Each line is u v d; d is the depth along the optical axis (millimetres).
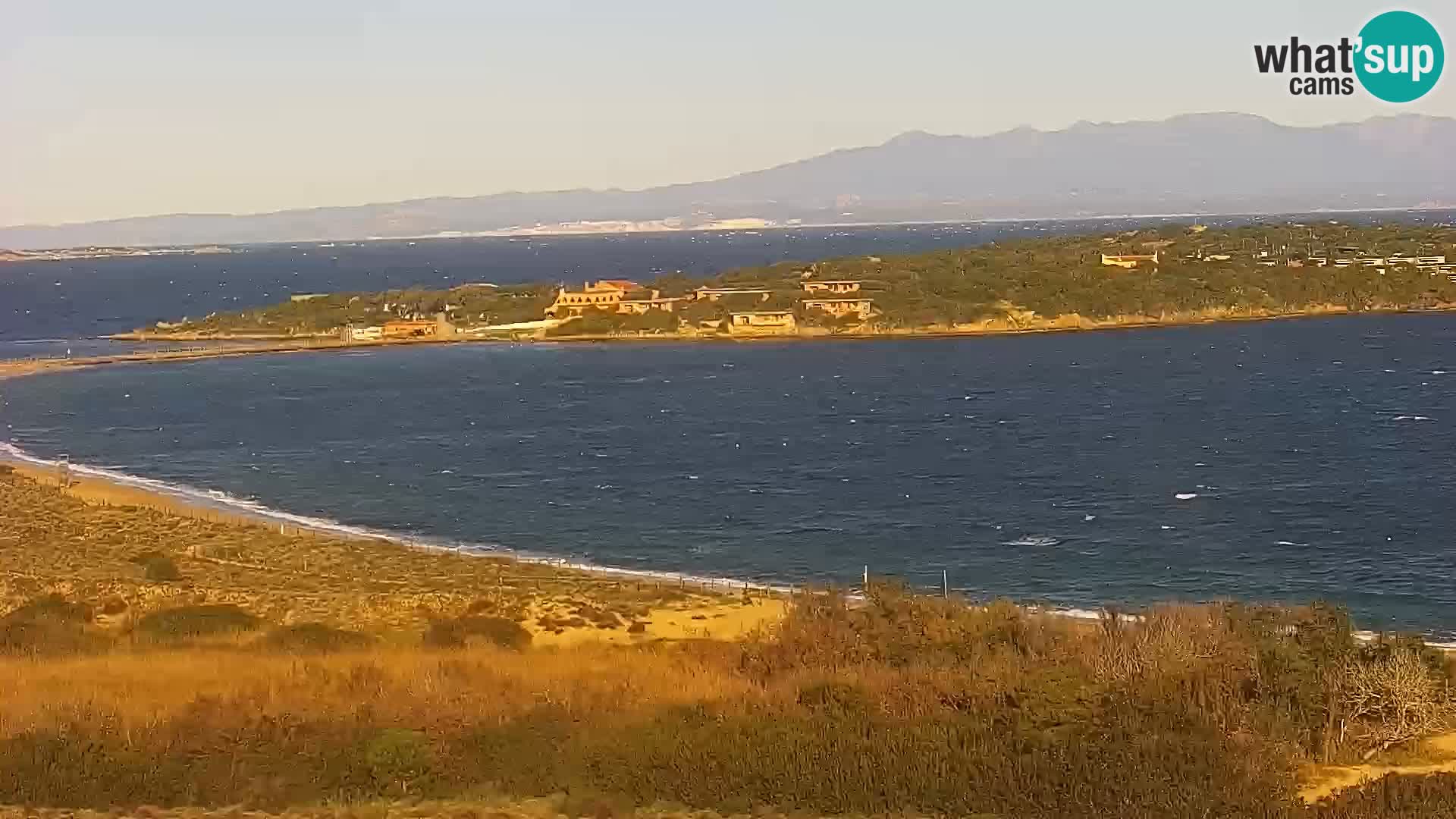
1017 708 28438
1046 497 75312
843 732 27297
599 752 26422
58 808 23625
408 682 31297
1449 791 24438
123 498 75812
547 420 111438
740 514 72312
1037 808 24562
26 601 43188
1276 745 26922
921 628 37156
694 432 103750
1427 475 78500
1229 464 84000
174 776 25141
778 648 35812
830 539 66000
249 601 44938
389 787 25172
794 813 24344
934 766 25875
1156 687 29156
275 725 27469
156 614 41188
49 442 101625
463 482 83188
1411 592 53781
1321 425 99750
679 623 44656
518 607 45281
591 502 76500
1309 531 64812
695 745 26625
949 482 80812
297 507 75750
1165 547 62562
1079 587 55906
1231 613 34594
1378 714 28625
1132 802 24469
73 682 31672
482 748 26688
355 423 110812
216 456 94500
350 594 47875
